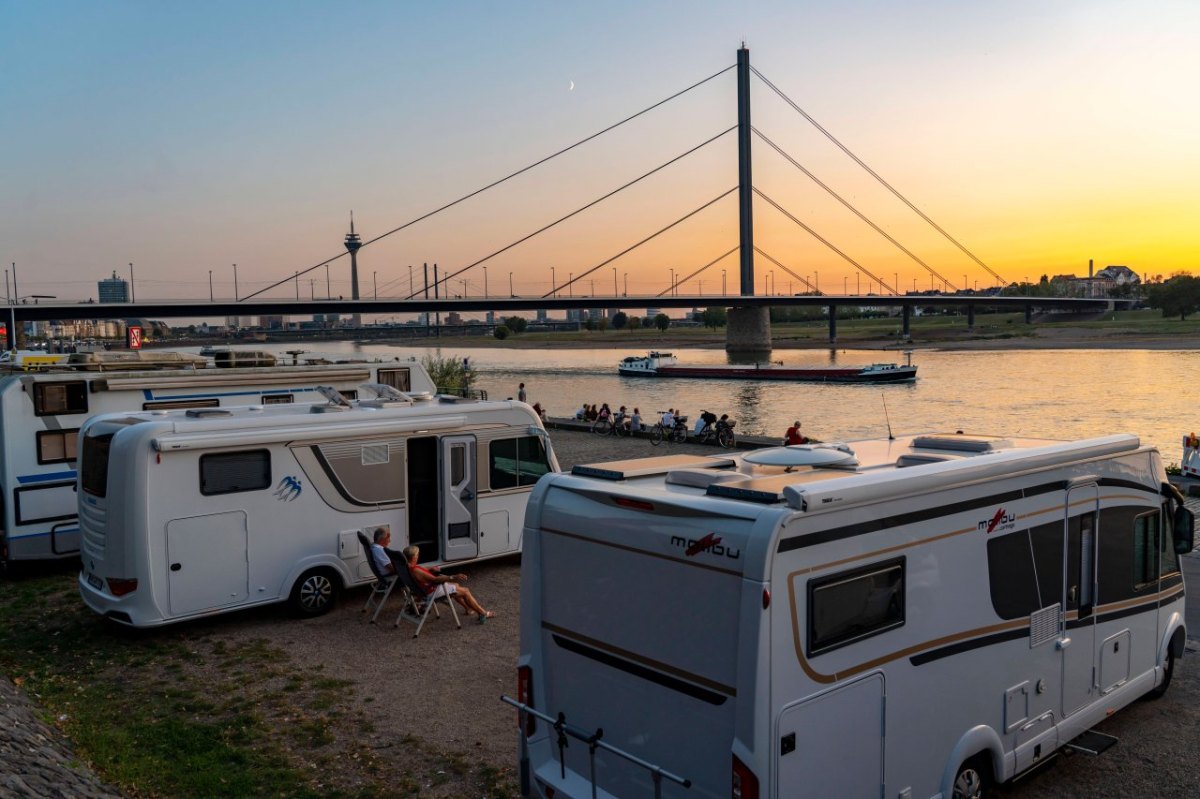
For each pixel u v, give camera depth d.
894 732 4.87
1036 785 6.11
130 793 5.82
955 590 5.23
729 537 4.40
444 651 8.77
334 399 10.85
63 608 10.27
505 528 11.35
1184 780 6.18
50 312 71.75
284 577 9.62
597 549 5.10
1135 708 7.28
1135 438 6.85
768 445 25.75
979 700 5.41
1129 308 192.00
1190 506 15.84
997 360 102.12
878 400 61.38
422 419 10.58
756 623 4.21
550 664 5.42
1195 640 8.96
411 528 10.70
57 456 11.80
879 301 122.88
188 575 9.02
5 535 11.50
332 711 7.35
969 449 6.13
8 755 5.36
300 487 9.71
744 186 121.31
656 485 5.23
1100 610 6.40
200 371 13.12
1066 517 6.07
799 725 4.38
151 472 8.78
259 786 6.06
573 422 31.91
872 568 4.73
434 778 6.23
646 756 4.83
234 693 7.72
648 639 4.81
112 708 7.36
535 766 5.42
